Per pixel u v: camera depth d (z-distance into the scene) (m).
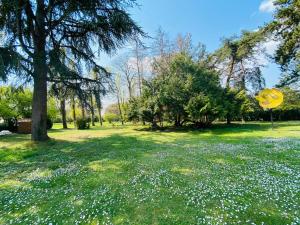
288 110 32.12
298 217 3.76
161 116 22.05
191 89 20.39
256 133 16.45
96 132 20.98
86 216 4.03
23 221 3.95
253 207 4.15
